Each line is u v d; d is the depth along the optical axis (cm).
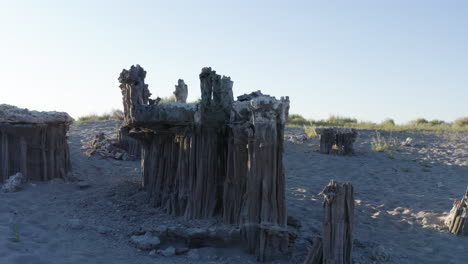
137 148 1212
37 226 652
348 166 1251
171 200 707
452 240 703
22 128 866
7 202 748
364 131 1889
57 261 525
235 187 623
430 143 1653
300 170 1205
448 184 1088
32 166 893
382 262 596
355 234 716
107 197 806
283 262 564
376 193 995
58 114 920
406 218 815
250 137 585
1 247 542
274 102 568
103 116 2002
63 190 852
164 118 683
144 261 550
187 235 596
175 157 732
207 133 673
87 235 626
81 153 1202
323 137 1417
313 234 668
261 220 569
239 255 577
